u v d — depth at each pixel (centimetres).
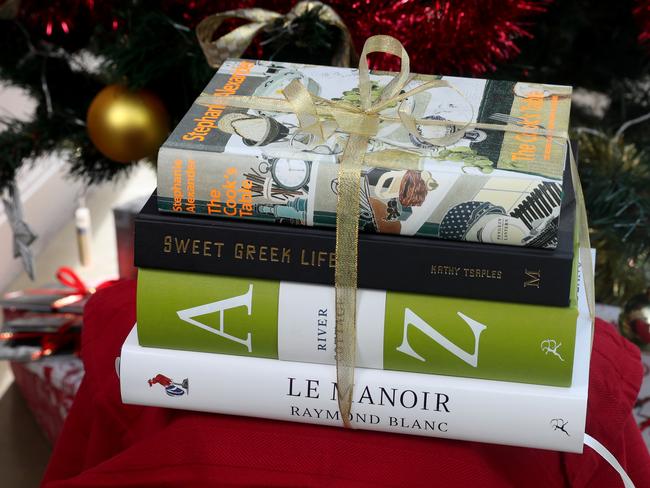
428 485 60
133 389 60
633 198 101
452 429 57
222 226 55
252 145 54
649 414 105
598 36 108
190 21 91
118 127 90
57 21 97
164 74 94
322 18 77
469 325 54
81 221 169
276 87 64
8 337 126
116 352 72
